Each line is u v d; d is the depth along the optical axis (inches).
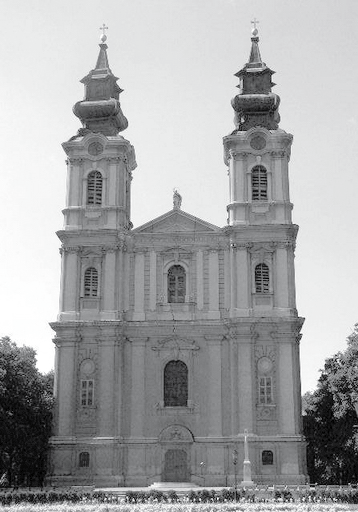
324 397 2974.9
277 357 2652.6
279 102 2974.9
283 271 2738.7
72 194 2886.3
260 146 2888.8
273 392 2628.0
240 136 2881.4
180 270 2815.0
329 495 2103.8
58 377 2682.1
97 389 2669.8
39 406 2659.9
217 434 2610.7
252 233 2775.6
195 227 2839.6
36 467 2997.0
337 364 2947.8
